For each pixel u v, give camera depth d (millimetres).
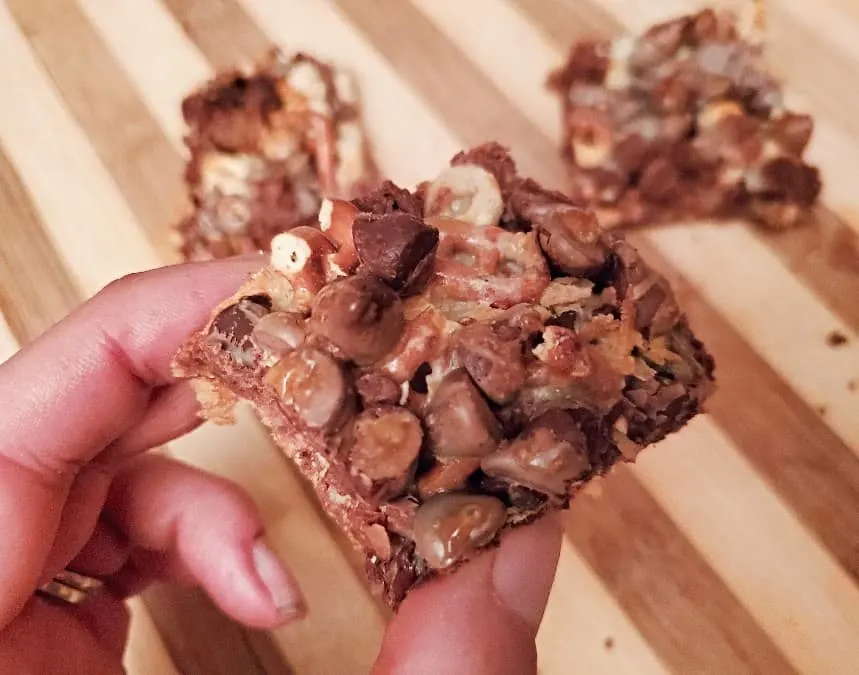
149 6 229
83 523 163
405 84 221
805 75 215
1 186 214
